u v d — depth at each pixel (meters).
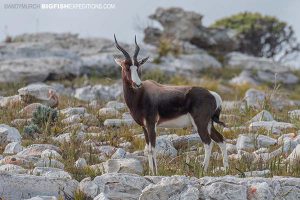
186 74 118.31
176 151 50.34
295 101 94.62
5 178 37.62
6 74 97.94
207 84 104.00
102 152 49.53
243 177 40.59
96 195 37.31
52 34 126.00
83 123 60.00
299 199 36.88
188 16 138.75
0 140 52.00
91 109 67.12
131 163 43.12
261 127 57.09
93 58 110.69
